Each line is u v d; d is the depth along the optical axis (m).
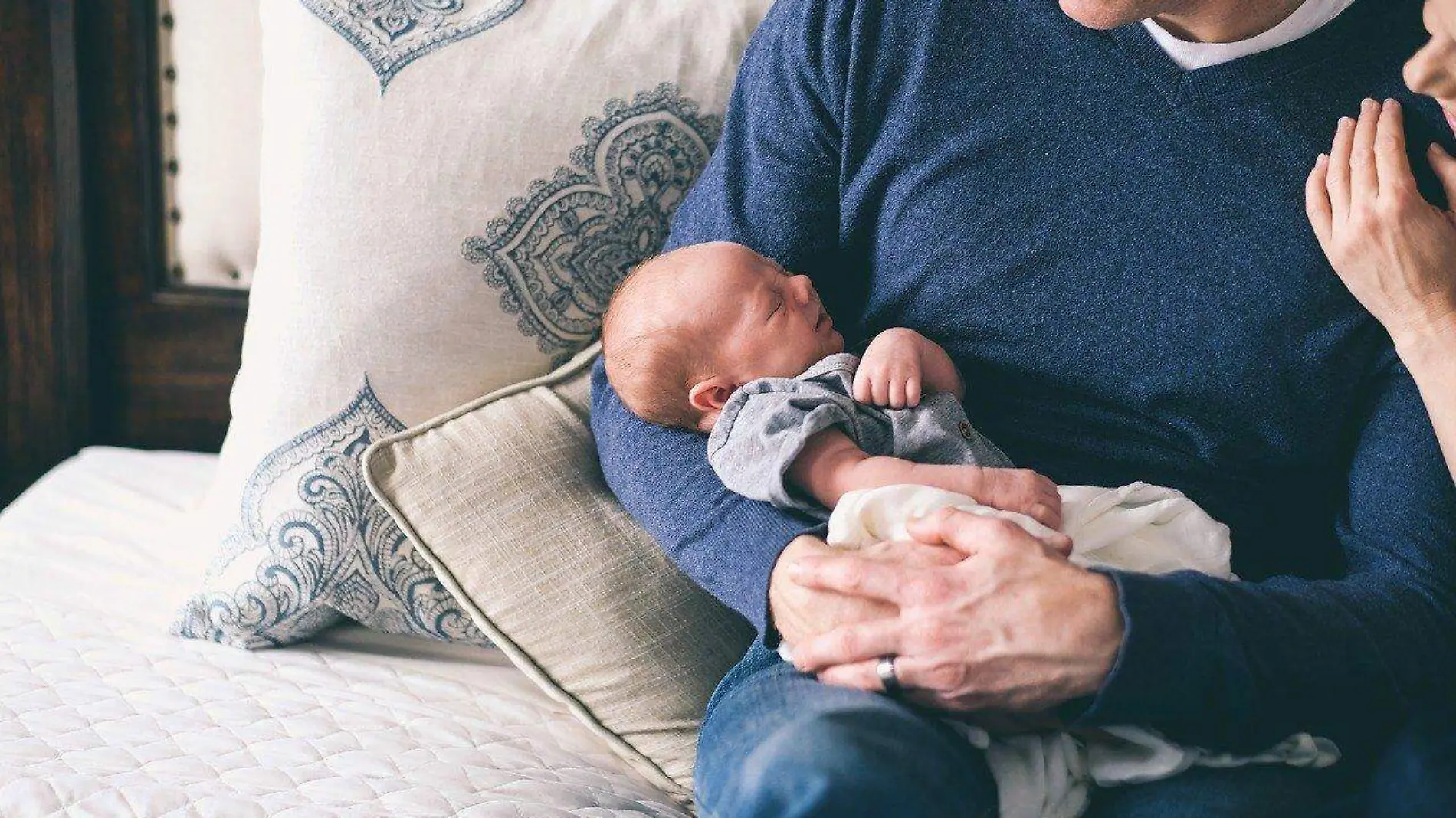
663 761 1.20
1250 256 1.07
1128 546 1.03
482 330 1.35
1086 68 1.11
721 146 1.29
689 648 1.21
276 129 1.38
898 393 1.08
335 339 1.32
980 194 1.14
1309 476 1.13
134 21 1.72
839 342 1.19
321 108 1.35
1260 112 1.06
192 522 1.56
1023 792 0.91
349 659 1.32
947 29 1.15
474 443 1.27
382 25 1.37
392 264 1.33
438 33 1.37
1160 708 0.88
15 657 1.24
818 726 0.85
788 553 0.99
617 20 1.41
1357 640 0.93
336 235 1.33
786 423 1.06
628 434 1.20
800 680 0.96
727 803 0.87
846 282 1.29
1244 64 1.06
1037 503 1.01
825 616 0.95
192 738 1.12
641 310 1.18
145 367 1.85
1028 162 1.13
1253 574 1.14
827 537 1.01
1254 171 1.07
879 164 1.18
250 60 1.74
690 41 1.42
